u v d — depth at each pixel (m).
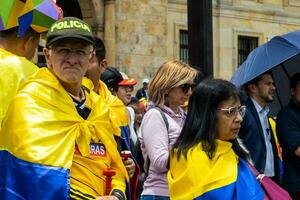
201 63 7.44
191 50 7.52
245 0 28.73
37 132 3.72
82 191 3.89
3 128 3.81
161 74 5.74
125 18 24.05
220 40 27.91
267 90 6.71
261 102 6.73
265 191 4.80
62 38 3.94
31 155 3.65
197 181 4.62
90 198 3.91
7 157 3.71
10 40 4.54
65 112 3.90
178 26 26.58
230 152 4.79
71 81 4.00
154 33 24.78
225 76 27.95
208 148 4.70
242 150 4.94
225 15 28.06
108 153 4.18
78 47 4.00
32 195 3.60
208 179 4.59
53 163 3.69
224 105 4.79
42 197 3.60
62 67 3.98
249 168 4.78
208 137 4.74
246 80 6.69
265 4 29.33
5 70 4.18
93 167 4.02
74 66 4.00
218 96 4.78
